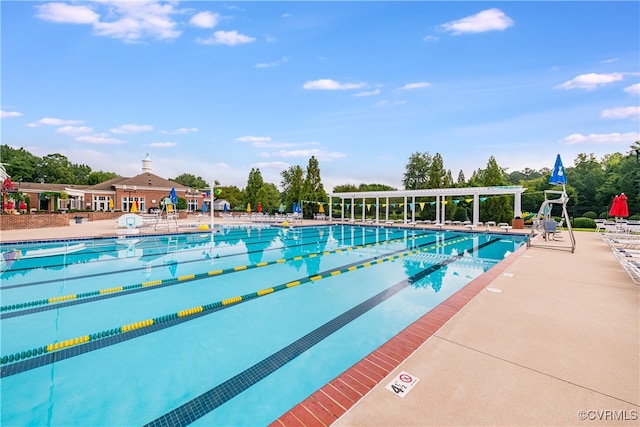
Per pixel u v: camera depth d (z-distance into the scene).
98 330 3.92
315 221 24.16
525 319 3.35
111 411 2.40
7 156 43.62
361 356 3.29
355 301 5.09
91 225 17.30
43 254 9.11
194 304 4.91
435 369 2.35
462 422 1.76
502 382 2.16
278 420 1.82
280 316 4.43
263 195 34.62
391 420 1.79
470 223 19.16
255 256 9.32
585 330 3.05
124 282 6.16
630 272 5.57
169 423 2.29
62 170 47.88
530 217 20.39
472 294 4.28
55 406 2.46
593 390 2.05
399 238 14.30
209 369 3.02
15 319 4.25
